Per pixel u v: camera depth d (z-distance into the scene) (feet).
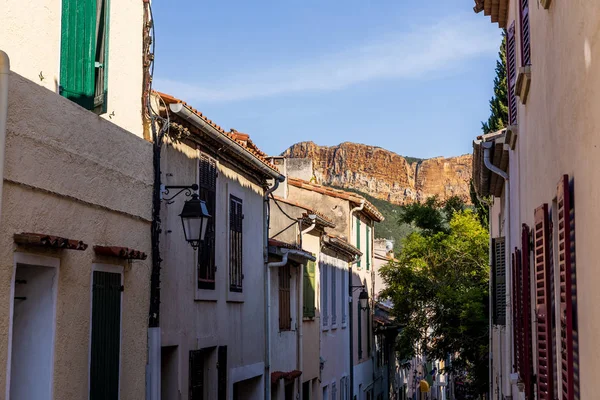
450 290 93.97
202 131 43.11
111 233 32.07
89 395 29.48
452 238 100.73
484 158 48.62
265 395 58.03
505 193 50.67
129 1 34.58
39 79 26.99
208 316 46.47
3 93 23.48
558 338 22.63
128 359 33.60
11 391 26.71
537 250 25.71
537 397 27.53
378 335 127.13
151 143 36.37
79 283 28.91
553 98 24.18
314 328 78.18
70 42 28.96
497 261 58.70
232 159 50.67
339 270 92.94
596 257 16.60
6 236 24.18
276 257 62.80
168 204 39.73
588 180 17.44
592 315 17.08
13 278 24.53
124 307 33.24
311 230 77.05
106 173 31.45
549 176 25.53
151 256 36.37
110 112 32.86
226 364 49.57
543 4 24.75
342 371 93.35
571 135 20.10
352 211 104.68
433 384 203.41
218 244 48.44
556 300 23.21
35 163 25.91
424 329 98.99
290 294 69.10
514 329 40.04
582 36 18.25
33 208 25.82
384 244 174.19
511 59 41.01
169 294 40.04
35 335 26.86
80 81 29.63
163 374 41.29
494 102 102.32
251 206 56.03
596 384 16.75
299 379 70.08
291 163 122.21
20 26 25.90
